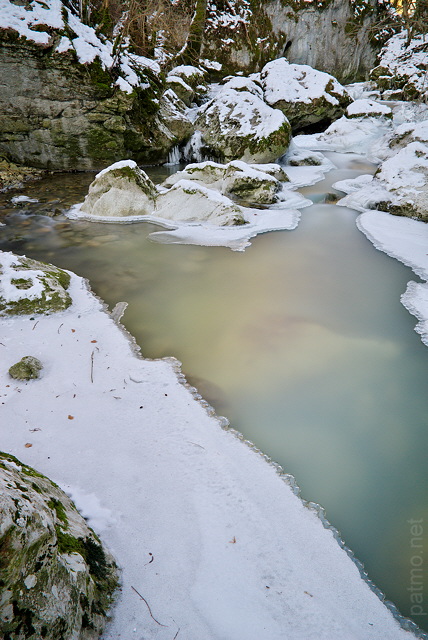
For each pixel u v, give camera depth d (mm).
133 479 2754
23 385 3641
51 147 11695
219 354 4363
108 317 4945
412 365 4309
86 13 12172
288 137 12969
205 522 2477
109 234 7828
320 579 2227
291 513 2619
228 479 2820
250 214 8977
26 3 10484
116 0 14688
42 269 5465
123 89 11586
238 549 2326
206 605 1991
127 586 2029
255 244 7504
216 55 21547
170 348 4426
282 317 5152
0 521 1342
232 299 5566
